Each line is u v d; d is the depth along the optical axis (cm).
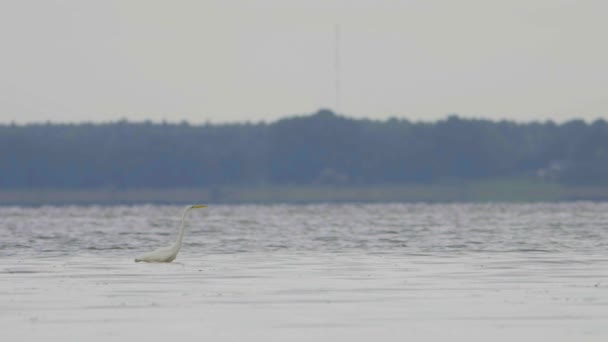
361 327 9119
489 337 8631
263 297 11144
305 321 9456
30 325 9256
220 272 14162
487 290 11775
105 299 11006
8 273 14125
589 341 8425
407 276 13538
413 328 9069
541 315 9725
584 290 11744
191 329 9044
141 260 15912
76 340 8538
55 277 13500
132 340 8556
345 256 17488
